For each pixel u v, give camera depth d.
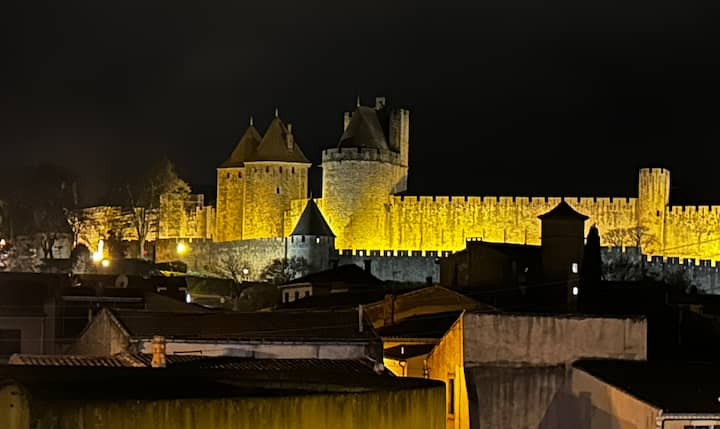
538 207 161.50
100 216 184.38
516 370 42.00
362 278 126.25
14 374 27.17
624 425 38.03
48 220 166.00
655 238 160.00
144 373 28.23
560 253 125.88
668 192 161.25
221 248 167.38
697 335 68.69
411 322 66.81
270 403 24.06
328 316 55.94
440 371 46.28
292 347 49.12
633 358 42.38
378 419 26.12
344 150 165.25
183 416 22.88
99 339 53.59
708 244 158.12
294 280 129.38
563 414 41.72
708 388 38.50
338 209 165.25
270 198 169.00
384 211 165.38
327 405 25.08
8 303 68.69
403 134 169.75
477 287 103.62
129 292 80.38
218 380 27.72
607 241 160.62
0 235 159.50
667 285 123.94
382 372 44.09
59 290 74.94
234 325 53.34
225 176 174.62
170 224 183.50
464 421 41.84
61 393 24.27
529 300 93.06
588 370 41.00
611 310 79.75
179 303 81.25
